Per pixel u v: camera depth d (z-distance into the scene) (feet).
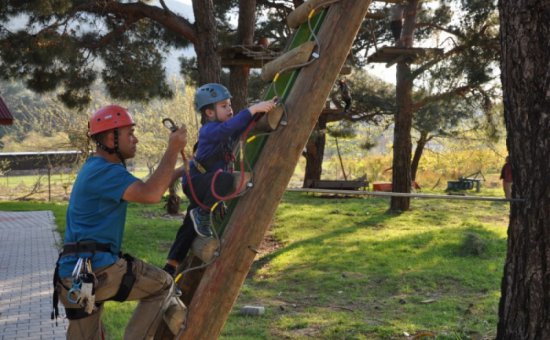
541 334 17.24
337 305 29.94
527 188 17.33
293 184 130.11
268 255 43.91
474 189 110.42
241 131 11.44
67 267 10.08
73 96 62.28
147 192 10.01
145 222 60.03
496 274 35.83
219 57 50.55
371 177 130.00
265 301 30.91
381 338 24.39
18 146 167.02
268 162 11.36
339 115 92.07
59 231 54.80
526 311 17.53
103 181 10.10
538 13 16.71
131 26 60.44
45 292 32.60
